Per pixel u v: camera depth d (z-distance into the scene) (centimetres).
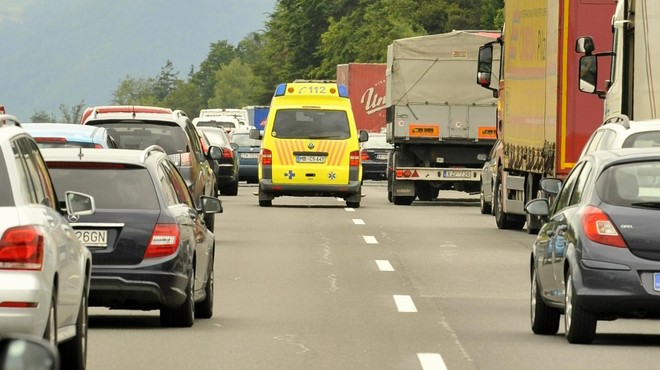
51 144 4481
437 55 9019
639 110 4472
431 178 8831
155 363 2628
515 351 2808
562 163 5503
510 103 6475
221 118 14638
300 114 8088
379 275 4400
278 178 8088
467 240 5841
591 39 5144
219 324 3228
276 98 8162
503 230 6500
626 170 2889
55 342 2161
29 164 2250
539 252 3103
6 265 2078
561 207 3122
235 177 10075
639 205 2844
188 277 3133
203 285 3331
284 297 3797
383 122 13488
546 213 3184
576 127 5497
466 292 3944
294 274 4409
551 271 3000
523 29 6262
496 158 6850
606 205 2856
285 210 7900
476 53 8994
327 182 8094
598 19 5475
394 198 8969
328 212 7744
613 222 2833
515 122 6325
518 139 6222
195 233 3266
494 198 6781
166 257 3069
